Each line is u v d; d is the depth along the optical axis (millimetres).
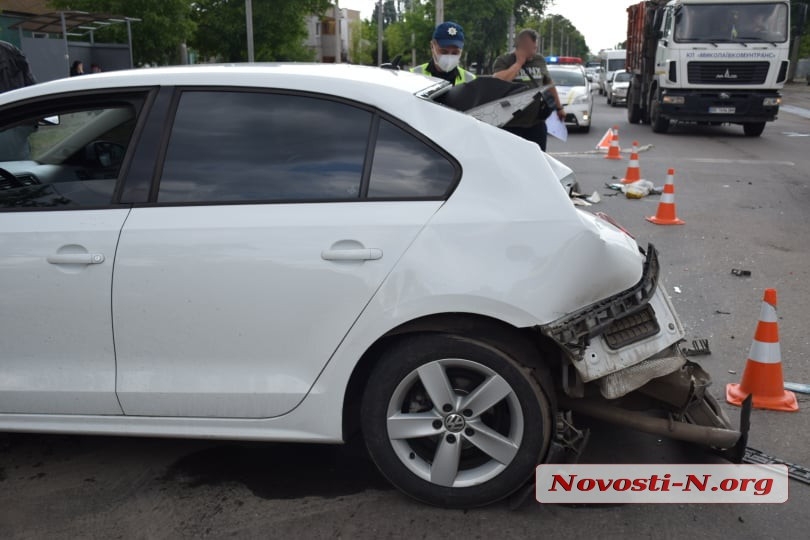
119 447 3781
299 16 29516
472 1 45719
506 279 2916
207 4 28594
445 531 3045
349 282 2982
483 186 3031
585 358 2982
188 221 3094
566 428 3160
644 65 21000
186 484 3432
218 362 3139
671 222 8781
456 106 3729
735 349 5055
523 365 2994
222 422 3186
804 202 10016
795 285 6441
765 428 3934
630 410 3381
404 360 3029
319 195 3096
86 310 3145
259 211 3082
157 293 3090
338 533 3049
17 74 9680
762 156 14641
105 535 3062
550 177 3037
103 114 3328
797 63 54000
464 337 2996
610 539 2982
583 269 2938
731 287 6414
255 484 3420
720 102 17688
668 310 3205
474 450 3217
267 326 3064
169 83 3270
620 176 12297
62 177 3324
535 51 7156
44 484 3445
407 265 2951
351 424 3268
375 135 3129
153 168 3199
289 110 3195
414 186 3066
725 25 17375
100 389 3201
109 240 3111
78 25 19938
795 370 4707
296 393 3104
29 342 3221
